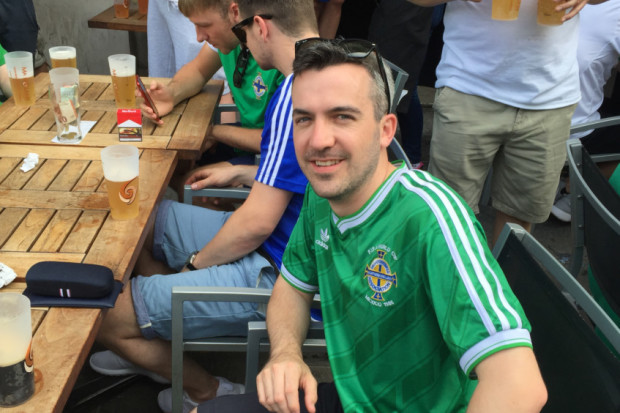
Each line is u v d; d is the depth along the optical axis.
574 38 2.54
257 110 2.79
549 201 2.76
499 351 1.13
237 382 2.52
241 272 2.03
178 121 2.57
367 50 1.33
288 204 2.01
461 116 2.63
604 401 1.14
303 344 1.71
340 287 1.47
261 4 1.96
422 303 1.31
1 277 1.50
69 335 1.37
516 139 2.62
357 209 1.39
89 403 2.31
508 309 1.15
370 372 1.44
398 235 1.32
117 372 2.39
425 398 1.38
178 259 2.33
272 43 2.02
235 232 1.99
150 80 2.99
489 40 2.48
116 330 1.97
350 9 4.30
